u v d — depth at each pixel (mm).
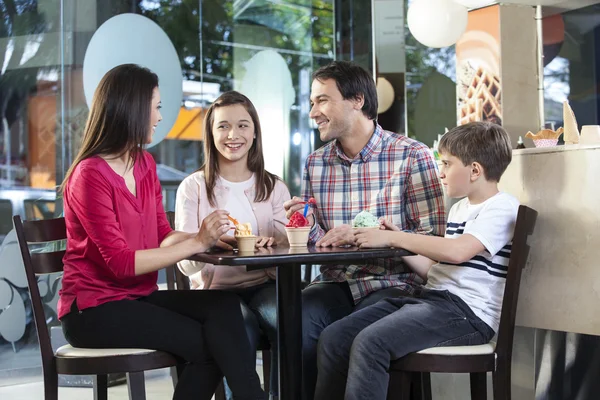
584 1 3264
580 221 2189
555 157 2260
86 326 1905
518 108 3303
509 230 2059
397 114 4477
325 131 2426
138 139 2059
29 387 3654
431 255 1979
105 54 3889
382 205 2426
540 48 3326
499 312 2037
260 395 1922
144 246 2072
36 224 2061
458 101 3434
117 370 1865
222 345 1907
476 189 2152
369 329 1927
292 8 4637
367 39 4695
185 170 4191
